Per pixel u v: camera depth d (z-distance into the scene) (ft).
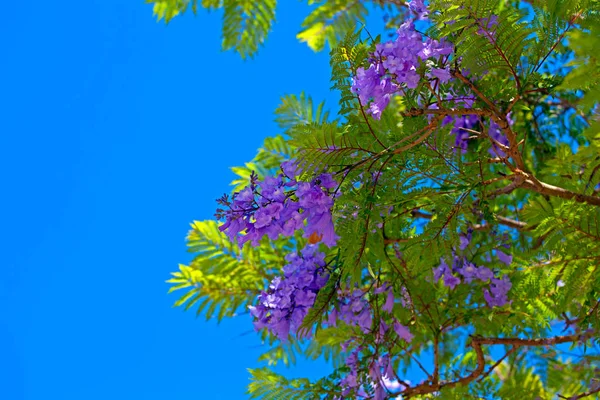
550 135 18.04
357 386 14.64
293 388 14.88
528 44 10.13
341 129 10.46
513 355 17.26
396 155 10.61
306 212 10.48
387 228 12.34
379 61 10.19
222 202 10.52
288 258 13.00
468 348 17.35
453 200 10.98
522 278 13.83
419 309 15.02
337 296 13.04
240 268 17.35
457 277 14.84
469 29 9.73
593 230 11.19
